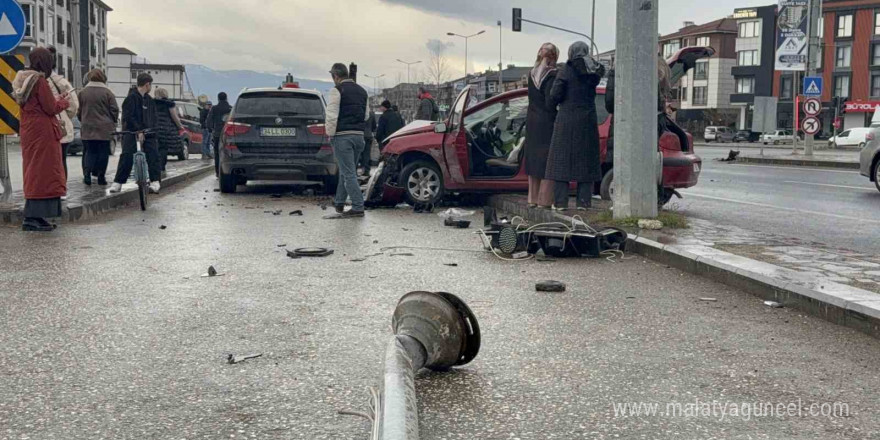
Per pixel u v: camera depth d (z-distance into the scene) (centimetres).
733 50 9994
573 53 967
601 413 339
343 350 429
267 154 1428
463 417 332
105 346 436
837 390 372
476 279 641
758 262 638
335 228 975
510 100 1257
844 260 654
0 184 1409
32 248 787
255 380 378
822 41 8419
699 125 10100
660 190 1102
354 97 1106
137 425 321
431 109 2125
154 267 685
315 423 323
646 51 870
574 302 556
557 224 782
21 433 312
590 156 989
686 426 325
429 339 380
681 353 431
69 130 1207
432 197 1232
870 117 8088
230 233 920
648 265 713
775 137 7562
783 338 464
